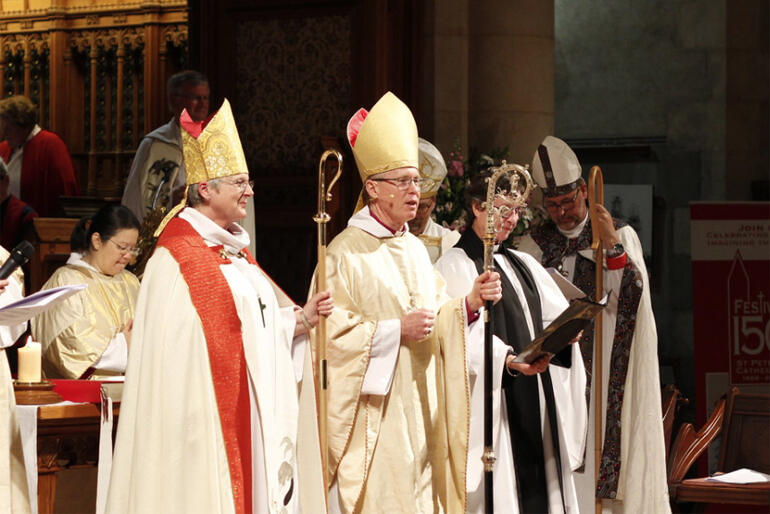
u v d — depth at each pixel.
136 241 15.21
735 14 27.86
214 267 10.76
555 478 13.05
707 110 28.03
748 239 22.33
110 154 33.03
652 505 15.19
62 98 33.44
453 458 12.01
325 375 11.55
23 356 12.84
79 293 14.57
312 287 12.14
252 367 10.84
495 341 12.78
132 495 10.22
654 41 28.53
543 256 15.95
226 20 22.09
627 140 28.72
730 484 16.12
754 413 17.75
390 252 12.30
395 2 22.14
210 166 11.02
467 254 13.60
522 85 24.47
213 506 10.32
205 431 10.40
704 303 22.25
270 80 21.89
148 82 32.34
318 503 11.48
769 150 27.94
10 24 33.91
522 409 13.01
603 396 15.41
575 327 11.66
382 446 11.75
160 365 10.38
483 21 24.55
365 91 21.45
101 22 32.94
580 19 29.11
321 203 11.80
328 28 21.66
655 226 28.14
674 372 27.31
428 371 12.14
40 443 12.64
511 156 24.38
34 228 18.86
